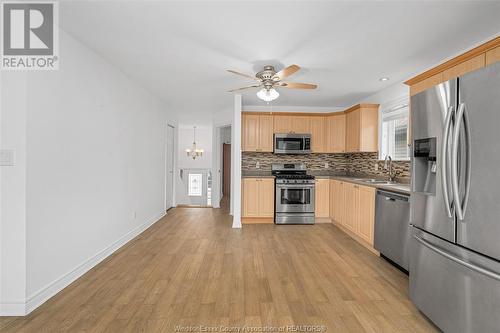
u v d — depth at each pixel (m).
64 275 2.37
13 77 1.93
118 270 2.72
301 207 4.85
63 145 2.35
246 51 2.74
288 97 4.77
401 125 3.91
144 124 4.29
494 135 1.41
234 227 4.52
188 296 2.21
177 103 5.45
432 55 2.83
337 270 2.77
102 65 2.98
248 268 2.80
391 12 2.01
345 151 5.09
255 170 5.49
